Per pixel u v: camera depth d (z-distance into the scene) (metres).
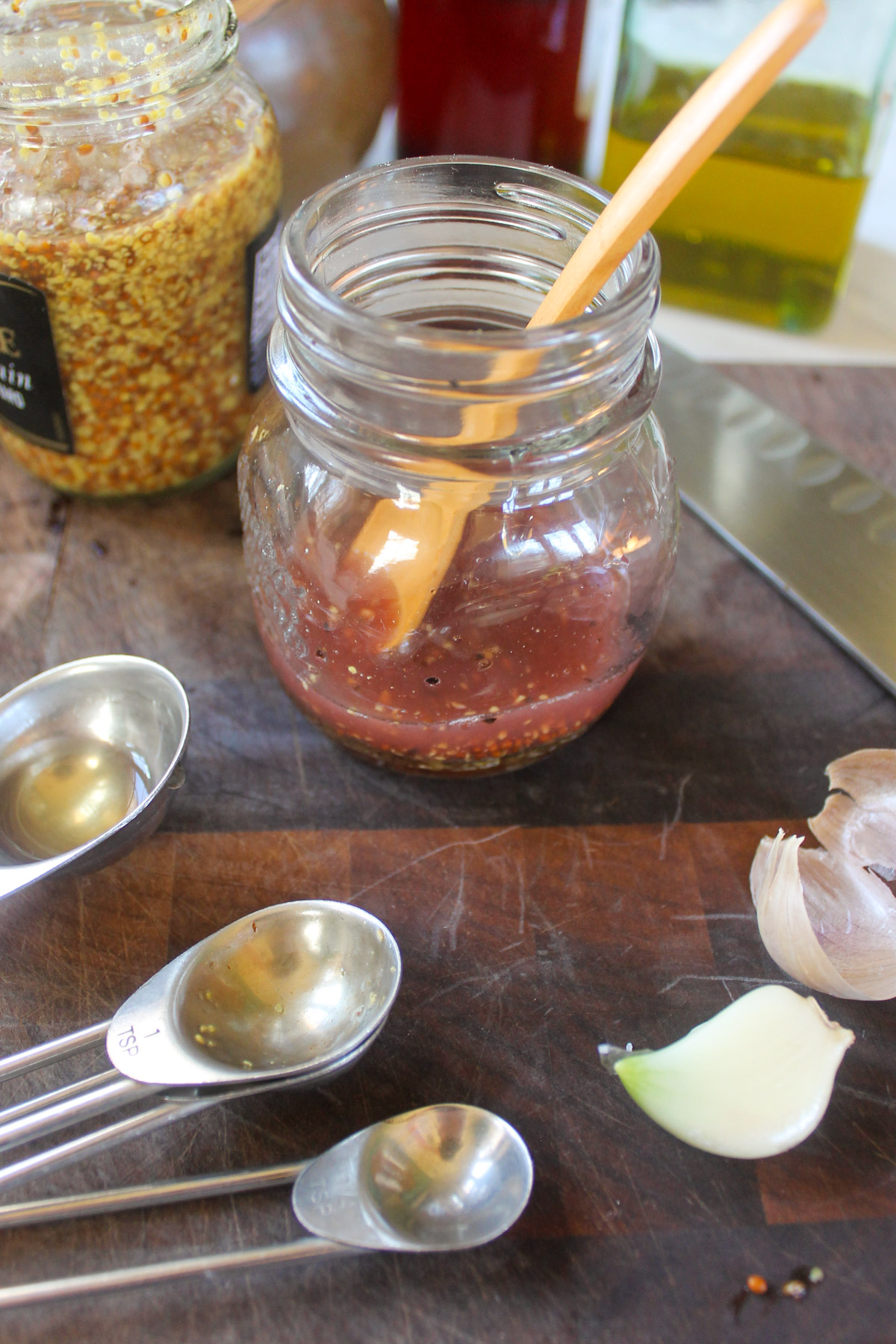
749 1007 0.31
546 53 0.44
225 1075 0.29
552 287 0.31
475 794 0.35
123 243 0.34
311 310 0.28
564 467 0.30
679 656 0.37
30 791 0.34
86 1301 0.28
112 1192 0.28
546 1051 0.31
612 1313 0.28
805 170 0.43
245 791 0.35
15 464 0.41
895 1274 0.29
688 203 0.45
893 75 0.41
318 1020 0.31
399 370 0.28
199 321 0.37
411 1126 0.29
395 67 0.46
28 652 0.37
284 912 0.31
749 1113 0.29
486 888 0.33
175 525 0.40
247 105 0.37
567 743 0.35
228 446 0.40
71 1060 0.31
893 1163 0.30
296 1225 0.29
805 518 0.40
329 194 0.31
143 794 0.34
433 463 0.29
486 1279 0.28
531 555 0.31
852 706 0.37
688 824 0.34
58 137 0.34
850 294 0.48
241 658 0.37
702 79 0.42
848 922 0.33
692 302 0.47
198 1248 0.29
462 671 0.31
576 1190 0.29
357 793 0.35
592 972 0.32
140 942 0.32
